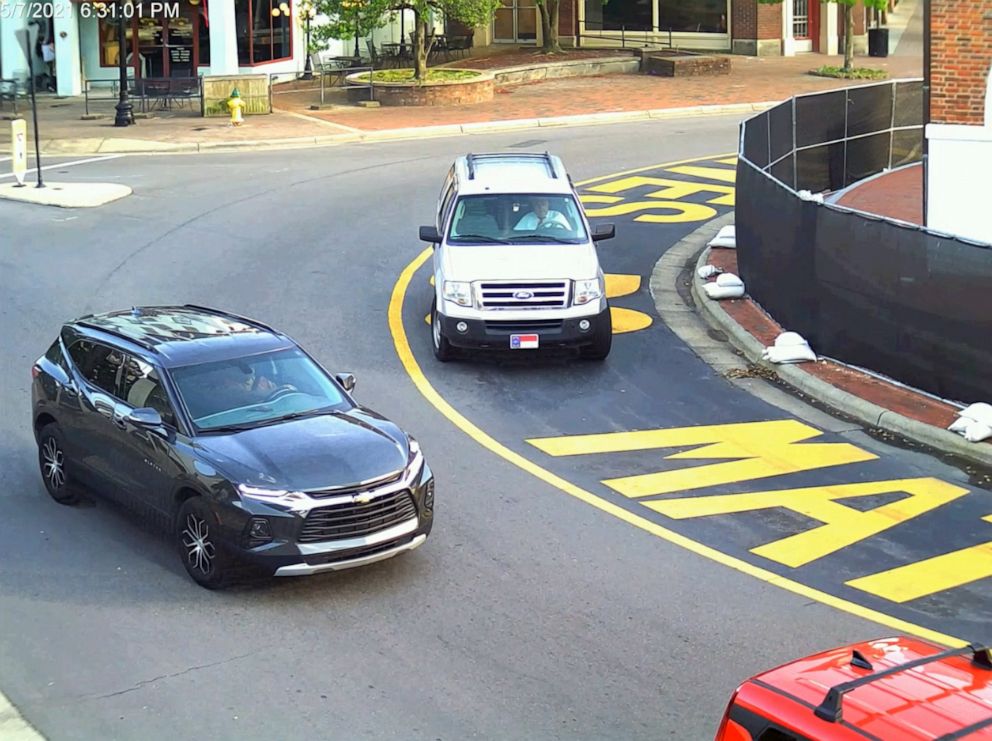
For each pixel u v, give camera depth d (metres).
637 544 11.58
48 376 12.24
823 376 16.42
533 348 16.42
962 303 14.97
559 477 13.23
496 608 10.20
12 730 8.28
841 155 27.94
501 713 8.54
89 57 42.28
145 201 25.66
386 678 9.02
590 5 50.44
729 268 21.31
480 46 51.38
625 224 24.67
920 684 5.84
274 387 11.38
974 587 10.83
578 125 35.19
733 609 10.28
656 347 17.86
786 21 48.41
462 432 14.49
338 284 20.33
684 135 33.38
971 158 18.59
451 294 16.45
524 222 17.22
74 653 9.38
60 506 12.26
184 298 19.30
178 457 10.52
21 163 26.08
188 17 41.78
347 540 10.12
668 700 8.75
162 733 8.26
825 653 6.48
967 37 18.27
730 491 12.95
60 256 21.42
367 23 37.44
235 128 33.97
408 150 31.36
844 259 16.59
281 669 9.13
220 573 10.28
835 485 13.18
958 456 14.08
